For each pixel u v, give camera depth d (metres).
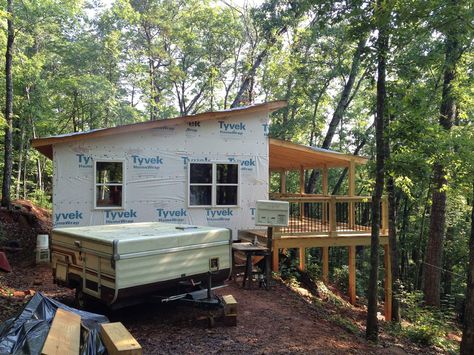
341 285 17.86
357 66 19.73
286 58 23.81
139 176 11.11
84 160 10.60
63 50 26.05
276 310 7.65
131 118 29.95
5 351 3.44
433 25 7.00
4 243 12.25
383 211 11.87
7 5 15.85
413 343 9.26
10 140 15.83
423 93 8.43
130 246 5.39
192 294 6.20
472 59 14.16
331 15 7.59
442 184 12.97
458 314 19.91
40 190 25.61
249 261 8.98
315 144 29.02
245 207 12.10
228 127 11.95
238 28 28.80
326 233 11.14
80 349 3.97
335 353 6.04
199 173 11.66
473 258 8.09
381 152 7.75
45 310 4.67
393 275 11.80
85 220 10.61
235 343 5.64
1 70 19.30
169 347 5.29
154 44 31.53
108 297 5.40
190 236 6.07
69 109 26.77
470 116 16.58
